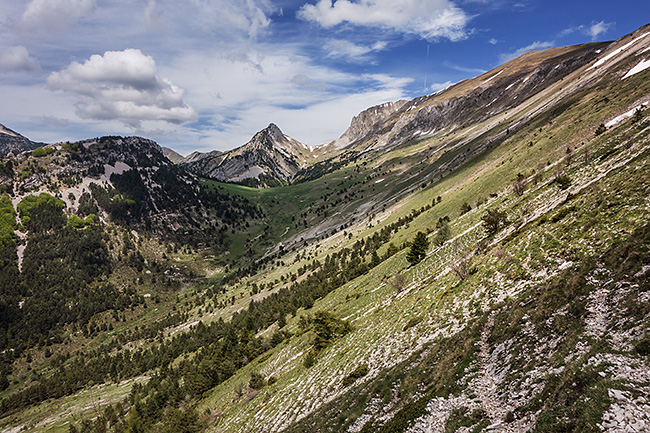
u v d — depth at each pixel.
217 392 84.06
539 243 32.22
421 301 42.47
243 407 56.09
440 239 76.94
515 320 23.42
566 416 13.79
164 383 124.81
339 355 45.84
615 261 21.02
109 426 110.00
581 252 25.22
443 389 21.97
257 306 174.00
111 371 172.88
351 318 66.81
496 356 22.05
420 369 26.25
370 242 165.75
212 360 111.12
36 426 131.00
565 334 18.77
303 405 38.31
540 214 42.28
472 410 18.56
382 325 45.06
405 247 103.56
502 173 108.06
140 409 100.62
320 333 59.09
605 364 14.65
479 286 33.66
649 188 26.47
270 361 78.44
